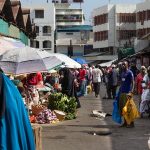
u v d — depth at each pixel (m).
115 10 88.00
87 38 103.12
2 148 4.51
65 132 14.19
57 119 16.92
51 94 18.34
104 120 17.36
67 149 11.34
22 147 4.63
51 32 97.56
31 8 97.69
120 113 15.26
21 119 4.66
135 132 14.16
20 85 14.01
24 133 4.67
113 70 28.77
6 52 13.37
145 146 11.81
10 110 4.58
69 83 20.89
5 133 4.55
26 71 12.99
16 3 29.41
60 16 119.88
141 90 20.41
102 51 92.44
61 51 103.19
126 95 15.05
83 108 22.47
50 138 13.03
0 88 4.62
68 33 104.06
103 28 90.44
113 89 28.92
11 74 12.96
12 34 26.91
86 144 12.08
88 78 36.06
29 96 17.03
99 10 92.19
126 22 87.62
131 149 11.39
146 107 18.14
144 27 80.38
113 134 13.79
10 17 25.02
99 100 28.20
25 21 35.66
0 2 22.77
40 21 97.69
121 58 60.09
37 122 16.19
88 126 15.59
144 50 45.94
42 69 13.04
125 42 81.81
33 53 13.19
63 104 17.88
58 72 27.23
